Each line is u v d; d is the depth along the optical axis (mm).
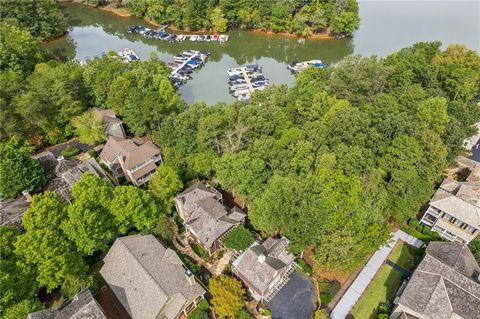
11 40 97500
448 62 84125
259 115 67938
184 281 46531
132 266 46938
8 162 59219
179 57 123062
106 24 155750
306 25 139500
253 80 109625
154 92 79250
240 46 140375
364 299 49531
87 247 49219
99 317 40750
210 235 53656
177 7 142375
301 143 58125
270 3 140500
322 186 51312
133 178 66000
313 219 49219
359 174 54906
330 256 48312
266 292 48469
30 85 78812
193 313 46812
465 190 58219
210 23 144375
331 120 63438
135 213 52875
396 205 56219
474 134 73312
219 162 60031
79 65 93375
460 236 55750
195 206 56938
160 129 73125
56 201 49625
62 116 80125
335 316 47375
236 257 54250
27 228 46281
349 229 49469
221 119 65188
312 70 85500
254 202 55219
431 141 58750
